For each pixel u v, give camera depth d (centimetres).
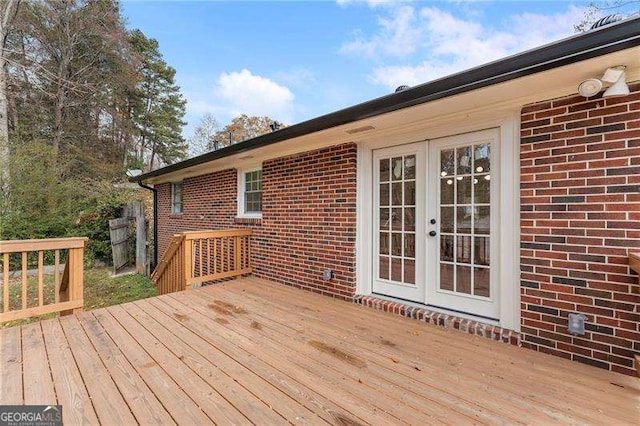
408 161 375
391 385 211
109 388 206
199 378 219
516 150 288
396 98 274
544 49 197
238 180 642
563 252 257
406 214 376
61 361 243
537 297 270
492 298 307
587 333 245
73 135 1401
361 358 250
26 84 1234
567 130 254
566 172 255
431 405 189
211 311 365
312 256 467
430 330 311
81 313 355
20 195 854
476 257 319
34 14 1209
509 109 289
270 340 284
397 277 385
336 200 434
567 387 211
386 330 309
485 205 313
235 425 171
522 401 194
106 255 1023
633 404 191
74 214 974
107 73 1442
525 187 277
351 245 416
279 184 526
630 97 227
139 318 340
